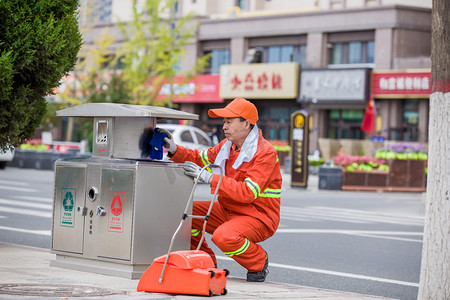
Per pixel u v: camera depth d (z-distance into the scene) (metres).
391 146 28.56
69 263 6.59
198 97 47.59
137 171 6.13
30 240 10.16
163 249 6.32
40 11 6.92
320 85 42.22
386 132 41.50
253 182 6.34
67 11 7.23
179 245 6.42
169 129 23.83
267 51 47.00
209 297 5.60
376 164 27.73
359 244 11.85
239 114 6.48
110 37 44.53
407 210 19.55
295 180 26.28
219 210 6.81
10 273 6.27
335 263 9.74
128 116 6.25
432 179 5.11
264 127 46.69
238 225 6.47
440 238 5.05
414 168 27.80
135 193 6.13
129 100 37.00
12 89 7.00
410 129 41.25
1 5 6.59
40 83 7.22
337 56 44.03
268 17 46.12
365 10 42.19
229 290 6.12
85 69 43.50
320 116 43.91
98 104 6.45
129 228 6.18
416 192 27.84
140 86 41.97
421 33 42.06
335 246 11.43
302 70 42.97
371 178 27.42
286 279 8.33
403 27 41.34
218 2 52.97
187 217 5.94
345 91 41.28
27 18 6.80
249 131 6.61
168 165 6.32
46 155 30.41
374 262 10.02
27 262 7.14
